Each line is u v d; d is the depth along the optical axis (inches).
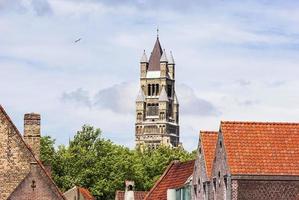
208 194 3649.1
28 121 3919.8
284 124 3479.3
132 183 5270.7
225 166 3368.6
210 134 3843.5
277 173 3304.6
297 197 3304.6
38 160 3762.3
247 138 3408.0
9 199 3619.6
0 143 3656.5
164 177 4662.9
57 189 3654.0
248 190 3287.4
